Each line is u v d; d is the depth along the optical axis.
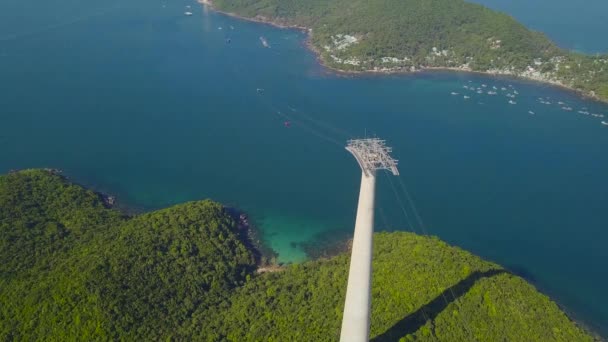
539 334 111.19
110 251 131.62
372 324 111.19
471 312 114.75
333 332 108.62
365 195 85.81
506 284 123.19
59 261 134.12
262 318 116.31
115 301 114.50
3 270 131.88
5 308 116.44
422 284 120.31
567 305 146.00
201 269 133.62
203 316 119.38
